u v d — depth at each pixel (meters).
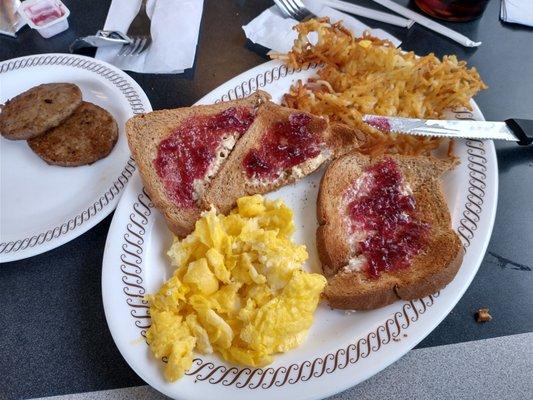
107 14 0.42
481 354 0.24
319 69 0.35
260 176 0.30
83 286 0.28
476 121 0.31
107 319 0.25
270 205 0.28
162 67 0.37
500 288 0.26
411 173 0.29
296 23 0.37
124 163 0.32
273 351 0.24
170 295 0.25
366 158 0.30
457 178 0.29
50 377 0.25
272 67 0.35
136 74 0.38
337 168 0.30
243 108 0.33
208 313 0.24
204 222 0.26
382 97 0.32
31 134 0.33
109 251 0.27
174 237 0.28
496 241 0.28
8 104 0.35
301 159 0.31
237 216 0.27
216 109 0.33
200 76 0.37
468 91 0.31
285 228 0.27
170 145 0.31
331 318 0.26
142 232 0.29
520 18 0.38
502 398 0.23
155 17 0.38
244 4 0.41
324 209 0.28
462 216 0.27
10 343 0.26
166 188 0.30
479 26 0.38
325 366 0.23
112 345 0.26
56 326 0.27
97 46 0.39
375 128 0.31
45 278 0.28
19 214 0.31
